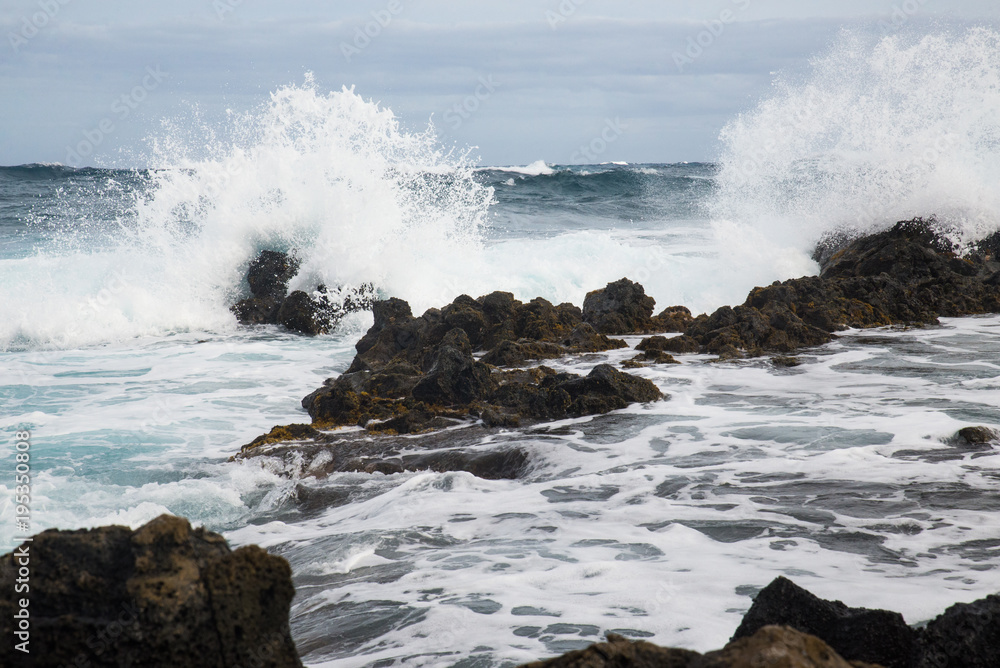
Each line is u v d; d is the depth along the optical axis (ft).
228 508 26.48
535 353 43.01
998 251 59.72
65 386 43.42
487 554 19.26
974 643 10.94
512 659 13.57
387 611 16.17
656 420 30.91
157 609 9.48
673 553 18.40
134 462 30.42
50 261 66.80
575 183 133.90
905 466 23.85
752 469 24.57
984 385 33.50
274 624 10.00
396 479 27.58
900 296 51.24
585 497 23.32
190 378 45.32
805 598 11.82
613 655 8.53
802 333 44.27
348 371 42.80
